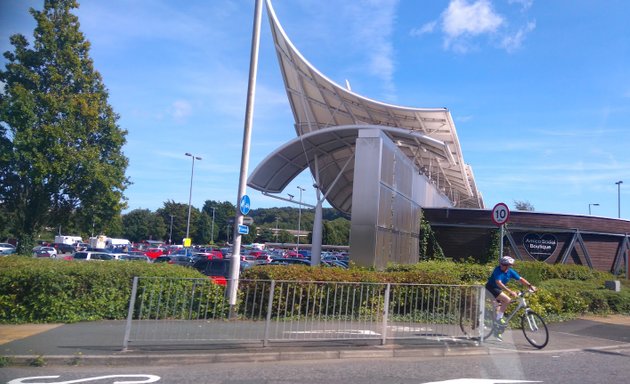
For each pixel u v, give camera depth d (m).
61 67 28.75
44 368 7.79
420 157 29.91
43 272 11.23
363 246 18.02
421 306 10.08
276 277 12.12
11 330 10.23
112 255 33.03
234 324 9.23
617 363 8.96
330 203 32.84
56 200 29.58
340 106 27.09
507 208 13.02
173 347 8.79
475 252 26.92
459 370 8.10
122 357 8.06
